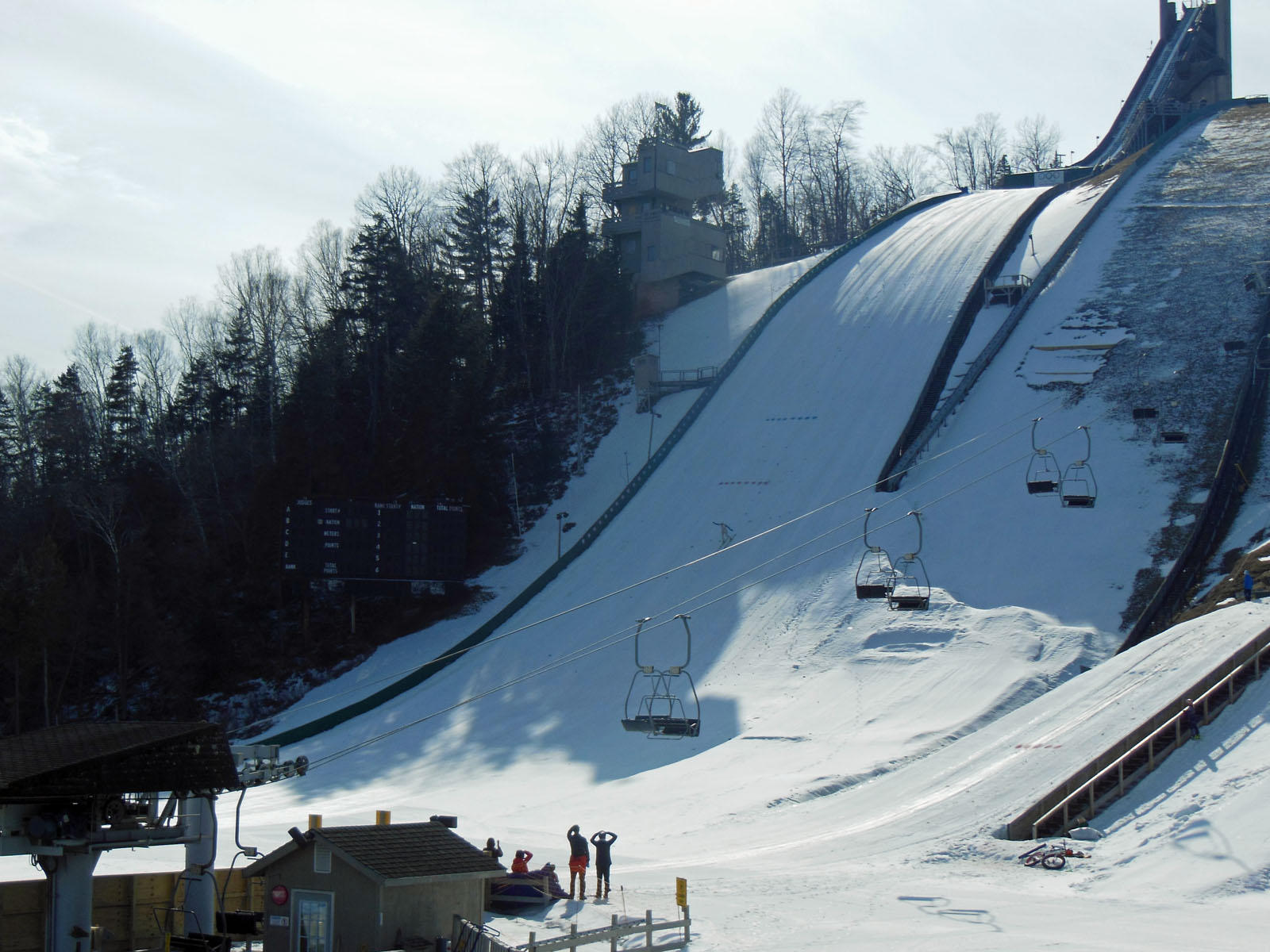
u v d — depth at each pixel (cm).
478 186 11050
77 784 1955
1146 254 8494
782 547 6266
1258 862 2639
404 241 10919
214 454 8662
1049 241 9131
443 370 7719
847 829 3409
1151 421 6581
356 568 6050
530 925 2412
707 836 3528
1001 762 3672
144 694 6856
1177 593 5231
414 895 2089
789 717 4672
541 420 8756
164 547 7750
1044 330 7769
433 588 6238
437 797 4428
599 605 6234
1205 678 3666
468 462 7456
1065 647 4856
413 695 5891
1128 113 13938
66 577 7044
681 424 7825
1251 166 9969
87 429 9838
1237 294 7625
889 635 5159
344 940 2072
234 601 7244
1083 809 3183
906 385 7525
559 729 5084
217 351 10056
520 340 9425
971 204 10781
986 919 2391
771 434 7475
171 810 2159
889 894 2655
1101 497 6066
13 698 6844
